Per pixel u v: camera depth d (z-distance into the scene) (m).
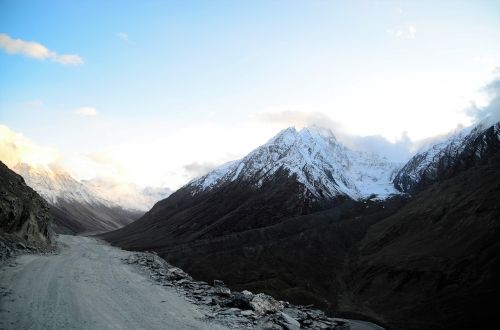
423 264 137.12
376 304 123.12
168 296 23.61
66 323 17.09
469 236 144.38
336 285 153.88
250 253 183.62
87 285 25.44
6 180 51.78
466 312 96.56
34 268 29.75
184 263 167.75
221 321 18.97
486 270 115.06
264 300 22.84
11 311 17.91
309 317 22.94
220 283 28.19
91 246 76.62
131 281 28.05
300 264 176.62
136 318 18.66
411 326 96.62
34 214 52.31
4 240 37.69
